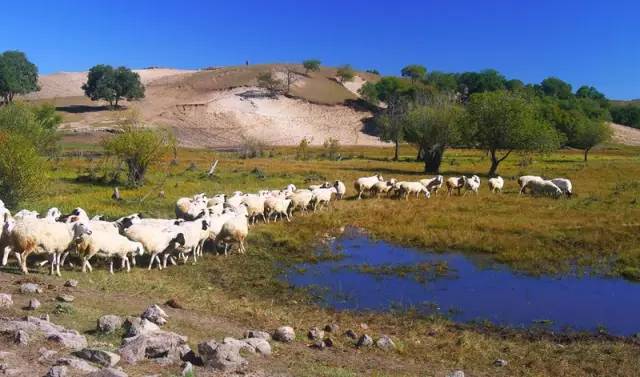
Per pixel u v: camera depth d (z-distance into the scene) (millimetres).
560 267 18750
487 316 14234
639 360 11383
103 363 7828
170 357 8445
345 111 129000
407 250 21078
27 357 7828
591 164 57469
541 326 13562
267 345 9875
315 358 9969
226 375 8016
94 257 16734
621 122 146625
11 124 37781
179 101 130250
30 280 13273
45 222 14211
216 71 161625
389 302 15188
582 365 11109
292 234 22516
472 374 10258
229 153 74000
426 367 10383
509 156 71625
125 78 118875
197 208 21672
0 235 14742
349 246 21562
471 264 19266
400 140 71062
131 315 11375
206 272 17312
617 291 16391
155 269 17047
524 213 26984
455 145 51750
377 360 10430
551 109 85750
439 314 14273
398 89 133000
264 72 153750
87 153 59375
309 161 62500
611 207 28453
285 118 120812
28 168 24250
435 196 33125
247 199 24109
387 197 32750
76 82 150875
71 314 10719
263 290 15922
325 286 16516
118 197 28281
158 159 35531
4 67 106250
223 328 11477
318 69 168625
